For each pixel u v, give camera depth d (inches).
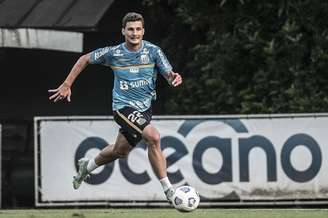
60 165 1512.1
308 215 1178.6
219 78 1847.9
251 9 1843.0
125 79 1017.5
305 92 1765.5
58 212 1325.0
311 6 1779.0
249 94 1811.0
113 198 1491.1
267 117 1471.5
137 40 1007.6
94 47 1904.5
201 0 1873.8
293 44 1775.3
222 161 1478.8
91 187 1497.3
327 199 1460.4
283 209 1387.8
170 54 1968.5
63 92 1027.9
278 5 1806.1
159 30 1984.5
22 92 1900.8
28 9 1788.9
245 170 1473.9
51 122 1514.5
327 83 1772.9
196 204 976.9
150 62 1017.5
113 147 1055.0
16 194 1782.7
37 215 1232.8
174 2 1920.5
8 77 1898.4
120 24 1902.1
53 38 1689.2
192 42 1969.7
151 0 1881.2
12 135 1865.2
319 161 1462.8
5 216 1205.7
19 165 1809.8
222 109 1847.9
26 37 1710.1
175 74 1005.2
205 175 1480.1
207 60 1878.7
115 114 1023.0
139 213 1256.8
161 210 1376.7
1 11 1792.6
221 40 1850.4
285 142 1470.2
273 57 1788.9
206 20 1870.1
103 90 1925.4
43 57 1895.9
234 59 1840.6
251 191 1472.7
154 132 979.3
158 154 979.3
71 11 1764.3
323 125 1464.1
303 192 1465.3
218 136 1480.1
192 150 1483.8
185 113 1899.6
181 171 1486.2
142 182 1483.8
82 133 1508.4
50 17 1754.4
